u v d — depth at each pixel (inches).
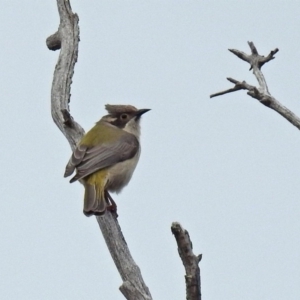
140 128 611.8
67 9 623.2
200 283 364.5
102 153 551.8
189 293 362.9
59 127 589.3
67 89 600.4
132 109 607.2
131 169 571.2
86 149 552.4
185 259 360.5
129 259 470.9
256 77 452.4
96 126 588.1
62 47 613.0
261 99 434.0
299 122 426.0
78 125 584.4
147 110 608.1
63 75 602.9
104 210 496.1
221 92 441.4
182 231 356.8
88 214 496.4
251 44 460.8
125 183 570.9
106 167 550.9
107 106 609.9
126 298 438.3
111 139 562.6
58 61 608.7
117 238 483.5
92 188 540.7
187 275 361.4
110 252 482.0
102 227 495.2
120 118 601.9
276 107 431.8
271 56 456.8
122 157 558.6
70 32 616.7
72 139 576.4
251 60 460.4
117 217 506.6
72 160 550.6
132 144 571.8
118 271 470.0
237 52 463.5
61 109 590.6
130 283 442.0
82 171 538.3
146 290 441.1
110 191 569.9
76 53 611.2
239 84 437.7
